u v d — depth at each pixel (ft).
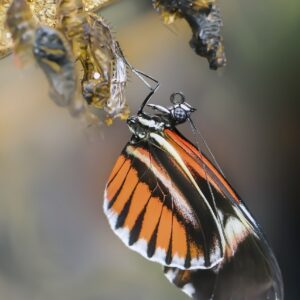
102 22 1.13
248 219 1.25
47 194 1.59
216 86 1.59
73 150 1.58
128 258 1.58
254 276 1.25
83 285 1.56
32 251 1.58
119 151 1.58
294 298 1.56
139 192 1.26
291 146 1.59
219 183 1.26
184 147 1.26
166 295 1.56
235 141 1.59
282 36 1.50
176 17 1.14
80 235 1.59
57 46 1.08
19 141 1.57
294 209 1.59
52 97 1.08
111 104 1.14
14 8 1.09
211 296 1.26
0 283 1.56
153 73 1.56
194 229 1.26
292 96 1.57
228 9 1.51
